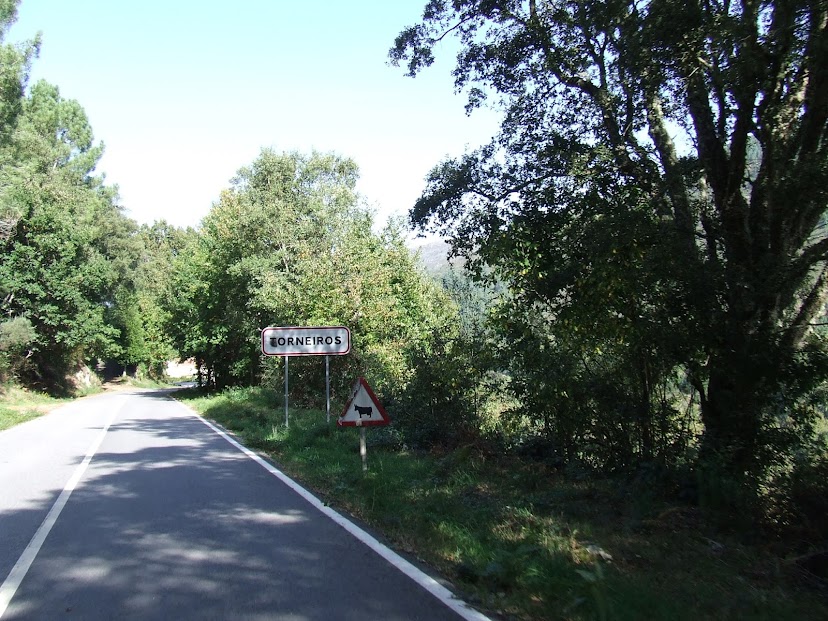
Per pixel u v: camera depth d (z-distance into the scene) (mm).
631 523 6930
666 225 9461
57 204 40469
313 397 23016
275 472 11016
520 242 10883
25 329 35750
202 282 38625
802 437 8469
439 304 26344
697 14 8617
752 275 8641
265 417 19641
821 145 8664
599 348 9641
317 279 23031
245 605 4812
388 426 13242
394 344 21891
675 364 9180
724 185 9617
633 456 9344
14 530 7176
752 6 7902
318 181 40594
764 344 8406
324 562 5879
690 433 8875
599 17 9648
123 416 25109
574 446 10203
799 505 7012
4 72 32250
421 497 8320
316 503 8500
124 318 65312
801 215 8961
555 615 4547
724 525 6945
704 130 9750
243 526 7262
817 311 8984
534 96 11789
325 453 12227
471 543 6188
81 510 8156
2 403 31641
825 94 8375
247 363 36656
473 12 12234
